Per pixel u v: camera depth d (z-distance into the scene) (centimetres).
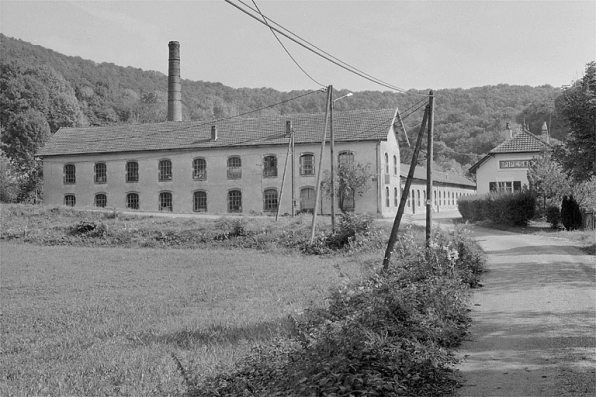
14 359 1028
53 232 3719
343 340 761
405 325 959
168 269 2419
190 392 754
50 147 6359
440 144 10469
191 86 13500
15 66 9244
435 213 7038
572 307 1230
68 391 812
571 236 3016
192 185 5825
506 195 3978
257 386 745
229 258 2792
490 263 2047
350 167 5234
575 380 742
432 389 720
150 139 6094
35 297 1770
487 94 12231
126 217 4100
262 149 5628
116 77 14025
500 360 848
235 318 1265
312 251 3005
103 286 1986
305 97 9475
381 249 2745
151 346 1051
